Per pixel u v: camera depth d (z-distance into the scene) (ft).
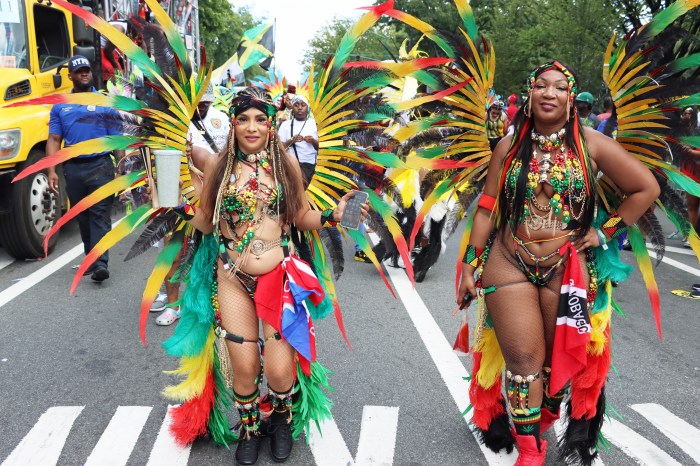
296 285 10.00
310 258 11.19
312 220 10.35
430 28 10.27
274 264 10.08
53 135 20.21
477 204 10.34
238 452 10.57
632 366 15.14
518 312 9.75
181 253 10.80
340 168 11.03
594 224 10.48
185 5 48.37
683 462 10.78
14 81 22.71
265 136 9.91
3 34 23.56
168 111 10.28
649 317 19.08
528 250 9.70
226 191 9.91
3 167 21.34
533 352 9.78
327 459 10.78
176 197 9.70
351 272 23.00
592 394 10.17
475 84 10.59
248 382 10.22
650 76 9.69
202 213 10.25
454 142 11.07
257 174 9.95
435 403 12.84
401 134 10.80
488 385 10.82
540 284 9.81
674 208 10.27
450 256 25.86
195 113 12.17
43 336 16.12
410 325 17.49
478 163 10.79
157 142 10.31
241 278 10.07
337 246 11.23
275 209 9.99
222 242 10.18
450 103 10.82
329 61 10.63
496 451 11.09
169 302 17.04
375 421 12.05
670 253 27.53
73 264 22.82
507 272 9.88
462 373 14.30
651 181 9.48
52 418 11.94
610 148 9.51
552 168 9.36
